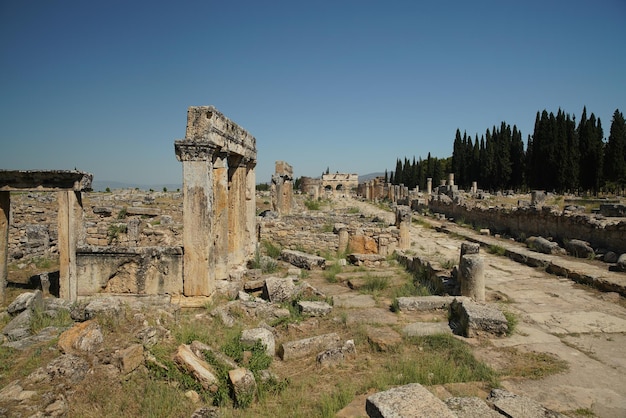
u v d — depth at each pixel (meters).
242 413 5.00
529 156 63.50
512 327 7.81
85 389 5.14
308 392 5.66
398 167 101.56
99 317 6.68
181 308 9.16
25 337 6.74
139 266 9.54
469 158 76.19
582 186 54.69
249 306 8.88
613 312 9.15
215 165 10.60
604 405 5.20
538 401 5.27
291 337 7.74
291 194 33.38
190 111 9.20
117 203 31.20
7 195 9.55
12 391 4.91
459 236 22.50
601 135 56.06
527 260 14.97
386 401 4.05
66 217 9.60
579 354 6.84
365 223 21.61
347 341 6.98
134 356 5.69
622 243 13.98
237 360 6.34
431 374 5.98
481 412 4.39
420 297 9.55
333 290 11.49
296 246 17.30
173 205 29.02
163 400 5.14
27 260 14.14
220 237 10.80
